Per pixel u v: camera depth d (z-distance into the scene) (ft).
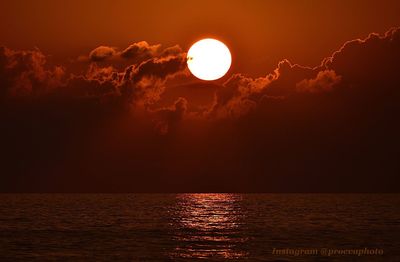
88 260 654.94
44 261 645.92
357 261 650.84
